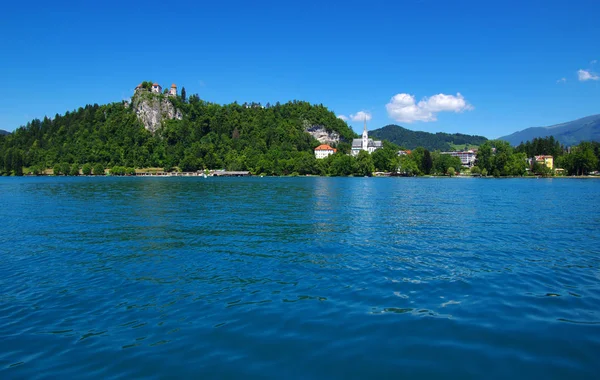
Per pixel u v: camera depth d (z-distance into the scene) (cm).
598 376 780
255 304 1194
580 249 2020
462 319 1072
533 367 816
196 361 851
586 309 1148
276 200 5150
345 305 1184
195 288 1352
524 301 1217
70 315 1113
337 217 3319
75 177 18912
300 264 1692
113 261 1739
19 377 789
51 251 1944
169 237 2348
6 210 3825
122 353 889
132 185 9812
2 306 1184
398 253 1916
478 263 1711
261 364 837
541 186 9612
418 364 831
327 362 844
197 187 8838
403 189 8244
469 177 18650
